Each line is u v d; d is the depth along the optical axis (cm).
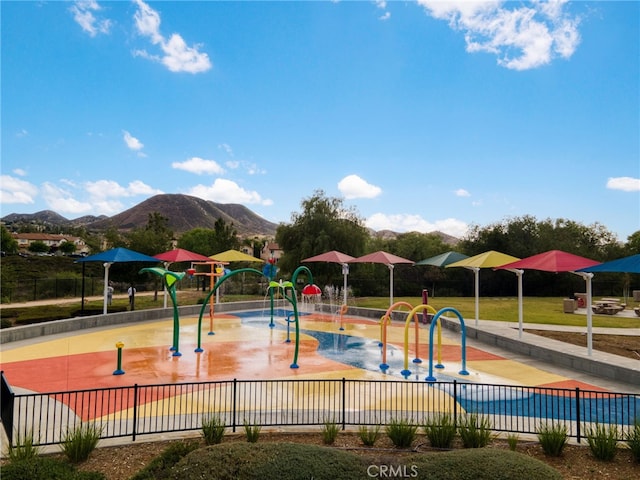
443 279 3756
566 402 909
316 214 3316
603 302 2467
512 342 1440
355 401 891
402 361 1285
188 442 628
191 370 1149
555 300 3278
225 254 2316
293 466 473
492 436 668
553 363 1262
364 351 1422
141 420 754
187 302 2898
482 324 1800
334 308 2622
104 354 1325
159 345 1470
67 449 581
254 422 693
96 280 3900
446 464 486
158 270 1327
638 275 3588
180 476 475
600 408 872
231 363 1229
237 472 468
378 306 2722
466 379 1096
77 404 854
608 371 1098
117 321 1911
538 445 655
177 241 6203
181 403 820
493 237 4122
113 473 550
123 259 1844
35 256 5372
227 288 3428
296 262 3272
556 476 472
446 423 653
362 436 649
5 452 607
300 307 2594
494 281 3747
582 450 641
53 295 3316
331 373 1141
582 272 1213
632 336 1556
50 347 1414
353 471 471
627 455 623
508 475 465
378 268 3812
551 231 4266
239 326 1916
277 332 1766
